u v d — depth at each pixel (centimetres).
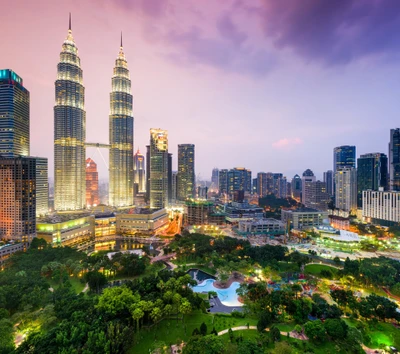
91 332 10056
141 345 11125
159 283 14962
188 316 13738
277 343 10138
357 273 18662
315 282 18462
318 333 11138
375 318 13162
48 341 9956
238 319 13638
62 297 14412
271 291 16062
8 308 13700
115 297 12662
